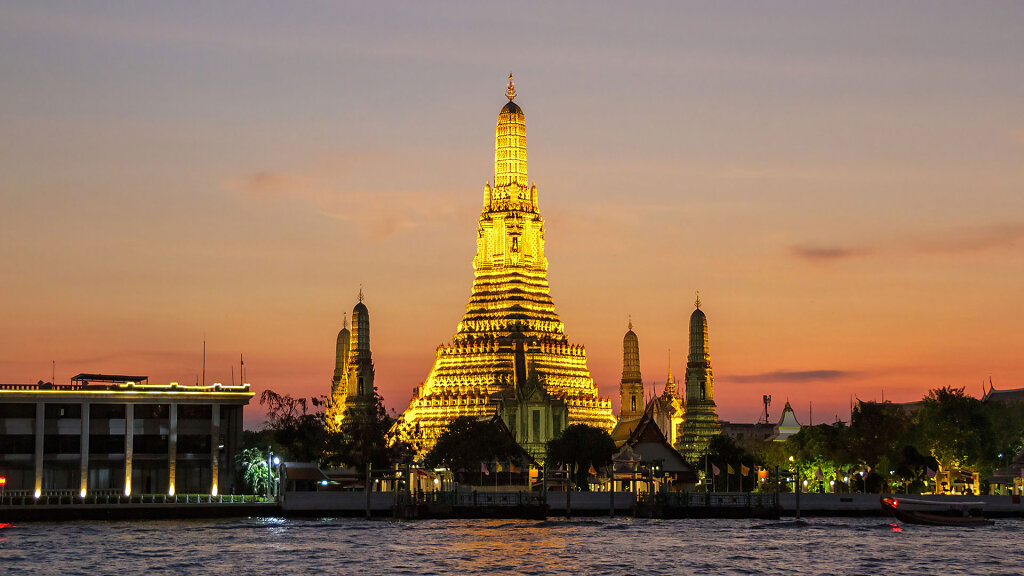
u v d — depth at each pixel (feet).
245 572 472.44
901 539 583.17
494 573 474.08
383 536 579.07
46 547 531.91
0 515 642.63
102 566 482.28
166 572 470.80
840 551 538.47
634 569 485.97
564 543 557.33
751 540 573.74
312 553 519.19
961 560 514.27
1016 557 523.70
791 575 476.54
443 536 580.71
